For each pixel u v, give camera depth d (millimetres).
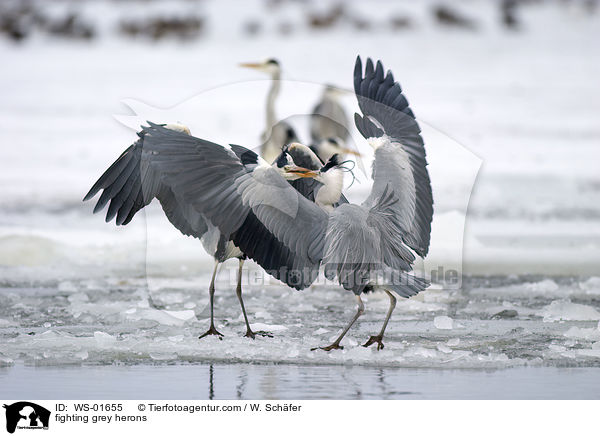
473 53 53438
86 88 44531
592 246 17672
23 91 43344
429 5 61812
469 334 10547
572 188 25141
